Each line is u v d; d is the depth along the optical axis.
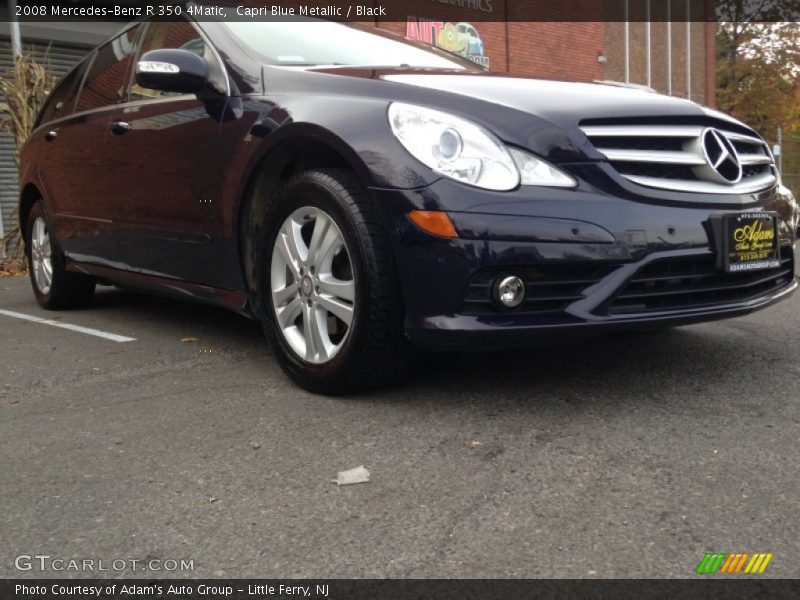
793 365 3.32
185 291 3.75
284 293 3.06
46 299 5.18
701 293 2.87
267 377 3.31
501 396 2.94
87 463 2.41
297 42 3.68
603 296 2.61
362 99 2.88
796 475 2.19
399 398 2.94
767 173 3.31
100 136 4.21
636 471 2.24
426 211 2.56
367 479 2.22
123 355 3.82
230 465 2.36
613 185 2.66
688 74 21.58
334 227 2.83
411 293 2.63
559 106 2.78
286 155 3.14
